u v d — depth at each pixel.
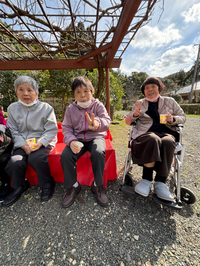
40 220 1.27
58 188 1.69
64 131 1.51
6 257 0.99
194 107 9.02
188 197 1.37
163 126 1.51
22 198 1.56
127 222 1.21
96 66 3.38
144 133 1.43
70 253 0.99
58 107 6.12
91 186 1.56
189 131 4.08
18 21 1.78
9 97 6.22
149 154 1.22
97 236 1.10
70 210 1.36
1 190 1.55
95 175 1.35
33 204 1.46
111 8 1.61
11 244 1.08
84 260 0.94
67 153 1.33
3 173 1.55
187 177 1.82
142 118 1.56
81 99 1.48
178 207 1.15
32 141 1.42
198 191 1.56
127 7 1.40
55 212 1.35
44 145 1.50
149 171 1.39
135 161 1.36
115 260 0.93
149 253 0.97
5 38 2.44
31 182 1.74
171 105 1.51
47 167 1.49
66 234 1.13
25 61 3.11
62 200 1.48
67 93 5.43
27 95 1.53
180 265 0.89
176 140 1.45
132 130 1.55
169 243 1.03
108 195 1.54
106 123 1.48
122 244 1.03
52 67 3.20
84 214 1.31
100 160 1.31
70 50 2.79
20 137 1.57
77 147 1.26
